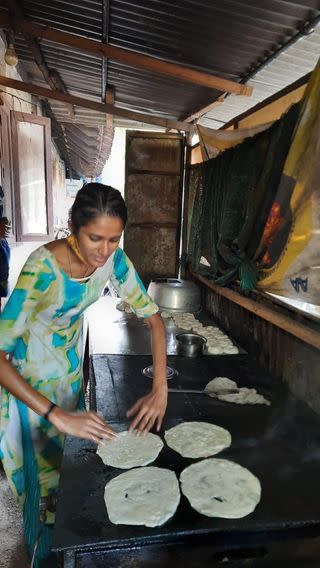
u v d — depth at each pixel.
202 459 1.43
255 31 2.55
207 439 1.56
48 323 1.62
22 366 1.69
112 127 6.61
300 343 1.99
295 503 1.20
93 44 2.81
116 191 1.21
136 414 1.72
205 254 3.54
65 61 4.00
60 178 12.00
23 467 1.83
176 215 4.48
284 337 2.17
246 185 2.54
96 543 1.02
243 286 2.47
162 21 2.71
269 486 1.28
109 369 2.23
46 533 1.66
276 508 1.18
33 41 3.44
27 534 1.86
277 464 1.41
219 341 2.77
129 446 1.49
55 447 1.83
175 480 1.30
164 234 4.50
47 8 2.99
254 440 1.57
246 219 2.42
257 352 2.54
